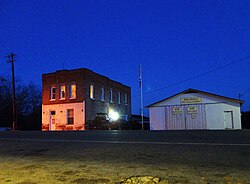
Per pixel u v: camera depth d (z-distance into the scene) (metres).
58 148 9.33
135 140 10.92
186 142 9.66
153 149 8.16
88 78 32.47
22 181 4.95
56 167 6.05
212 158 6.49
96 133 16.61
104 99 36.03
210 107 27.83
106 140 11.38
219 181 4.52
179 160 6.36
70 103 32.25
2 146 10.75
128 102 44.31
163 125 29.17
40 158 7.40
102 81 35.94
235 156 6.68
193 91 28.64
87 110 31.66
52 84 34.00
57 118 32.97
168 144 9.20
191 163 5.99
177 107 28.98
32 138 13.92
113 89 39.09
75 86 32.28
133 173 5.23
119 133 16.03
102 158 6.98
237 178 4.67
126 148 8.59
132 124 34.41
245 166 5.60
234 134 13.40
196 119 28.12
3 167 6.29
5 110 46.69
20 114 48.16
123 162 6.35
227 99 27.34
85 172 5.47
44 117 33.84
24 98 50.25
